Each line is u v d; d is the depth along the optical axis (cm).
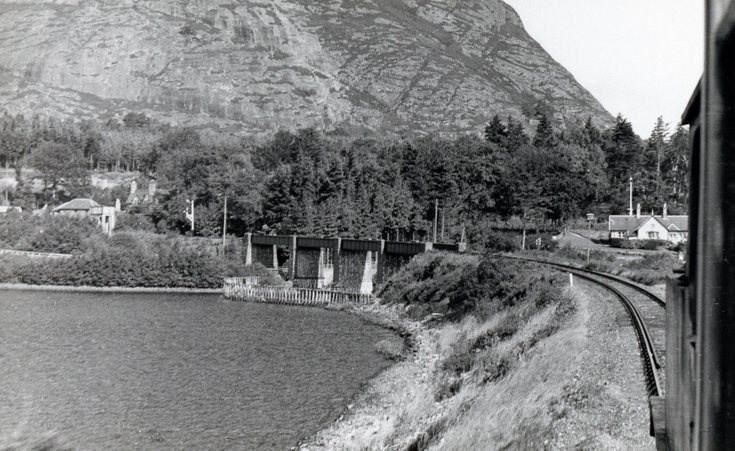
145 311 7781
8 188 16925
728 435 426
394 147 17475
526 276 4994
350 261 9200
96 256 10150
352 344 5606
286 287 9244
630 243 10000
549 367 2469
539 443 1714
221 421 3416
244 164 16600
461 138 17588
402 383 3866
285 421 3391
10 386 4197
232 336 6078
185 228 13000
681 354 716
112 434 3209
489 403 2459
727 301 429
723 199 431
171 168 17862
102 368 4731
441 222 12162
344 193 12044
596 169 14862
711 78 434
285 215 11581
